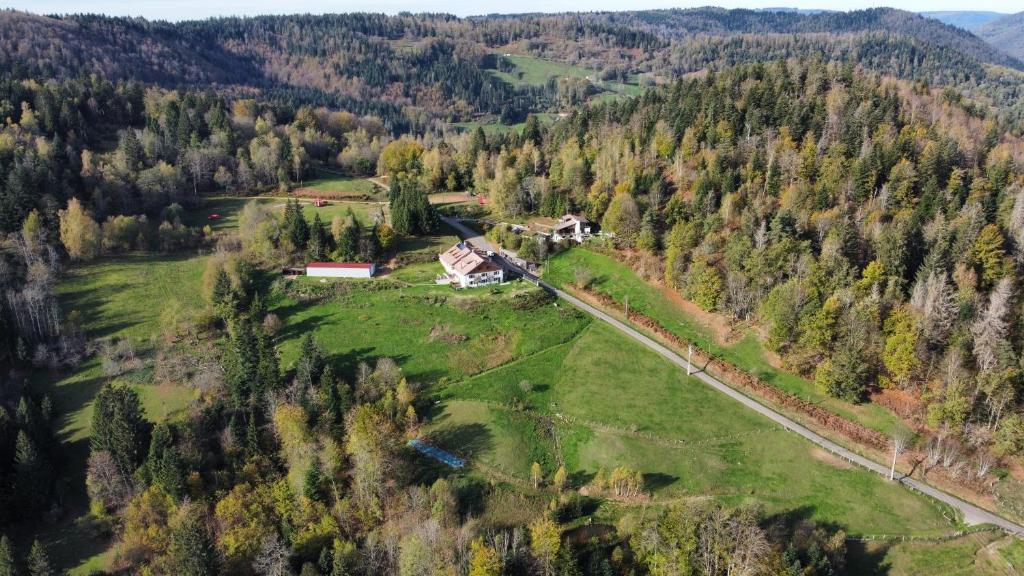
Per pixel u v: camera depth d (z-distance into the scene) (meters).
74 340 147.00
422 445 120.06
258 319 156.75
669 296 162.00
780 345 137.75
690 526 94.25
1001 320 124.75
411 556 92.94
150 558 102.31
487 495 109.19
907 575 96.56
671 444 120.06
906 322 127.62
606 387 134.38
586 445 120.56
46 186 190.62
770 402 130.50
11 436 117.75
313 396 125.12
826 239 151.38
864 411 126.38
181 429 121.12
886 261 143.62
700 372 139.25
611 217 180.38
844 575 95.06
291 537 102.31
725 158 188.75
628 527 98.88
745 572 88.31
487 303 158.62
